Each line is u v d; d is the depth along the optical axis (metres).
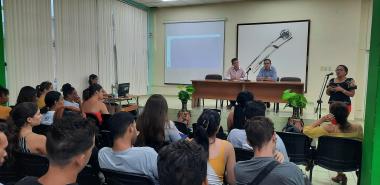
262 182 1.34
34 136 1.96
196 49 9.16
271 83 6.11
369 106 2.41
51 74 6.38
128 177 1.62
